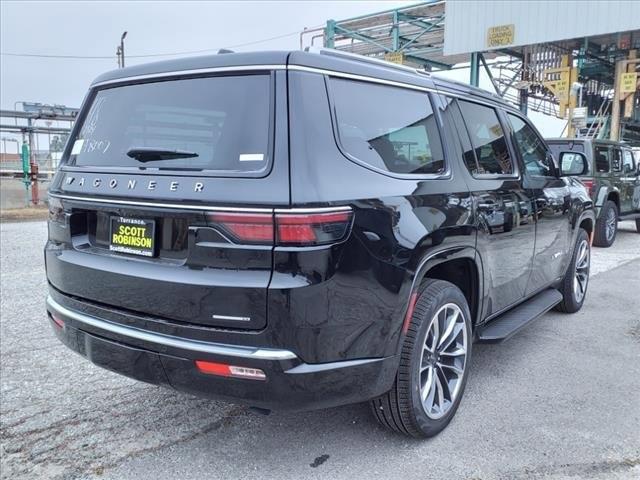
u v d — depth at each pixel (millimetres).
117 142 2910
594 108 24328
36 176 21938
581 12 17516
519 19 18906
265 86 2480
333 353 2398
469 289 3508
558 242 4855
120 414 3395
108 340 2701
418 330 2838
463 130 3541
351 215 2418
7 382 3850
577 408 3479
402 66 3225
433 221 2879
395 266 2605
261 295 2264
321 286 2301
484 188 3527
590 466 2816
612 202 10297
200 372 2408
